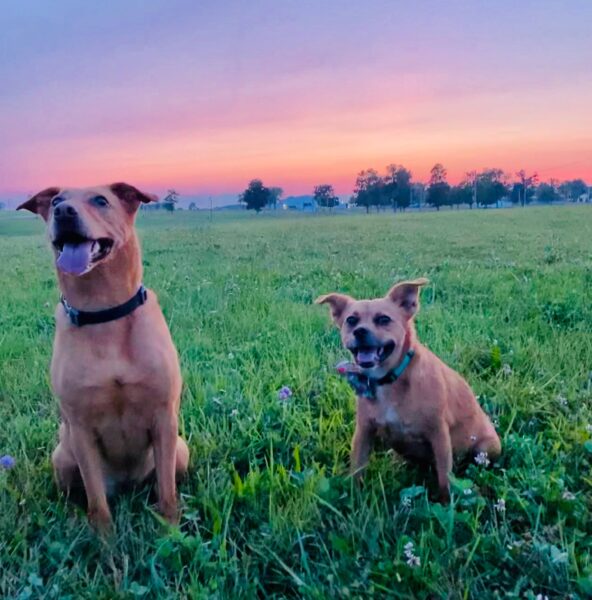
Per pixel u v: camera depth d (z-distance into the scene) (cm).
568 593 84
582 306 245
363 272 369
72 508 116
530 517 101
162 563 96
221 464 126
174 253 554
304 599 86
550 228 746
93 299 106
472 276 340
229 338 223
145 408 111
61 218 101
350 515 103
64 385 107
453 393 124
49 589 89
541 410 149
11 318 264
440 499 116
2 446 142
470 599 85
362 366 115
